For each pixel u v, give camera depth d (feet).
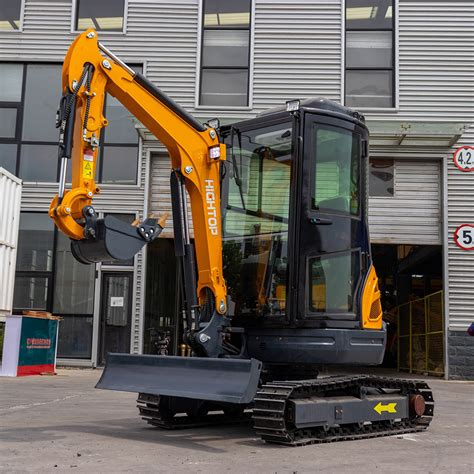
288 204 22.66
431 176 50.98
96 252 19.74
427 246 56.29
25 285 51.26
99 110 20.63
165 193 51.90
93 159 20.38
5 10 53.98
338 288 22.79
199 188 22.45
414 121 49.70
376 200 50.72
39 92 53.52
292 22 52.37
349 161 23.65
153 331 52.90
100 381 22.70
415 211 50.70
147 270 51.06
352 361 22.54
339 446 20.45
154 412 23.26
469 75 51.44
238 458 18.12
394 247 61.21
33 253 51.47
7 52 53.36
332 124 23.26
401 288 72.54
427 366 56.24
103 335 50.31
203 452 18.99
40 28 53.52
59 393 35.06
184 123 22.35
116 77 21.06
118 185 51.49
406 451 19.85
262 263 22.97
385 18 52.39
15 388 36.65
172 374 21.09
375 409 22.90
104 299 50.65
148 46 52.70
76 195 19.61
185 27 52.75
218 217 22.77
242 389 18.95
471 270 49.57
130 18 53.06
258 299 22.80
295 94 51.80
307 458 18.28
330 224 22.84
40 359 45.62
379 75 52.06
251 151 24.04
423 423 24.81
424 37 51.90
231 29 52.80
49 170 52.75
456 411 30.91
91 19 53.52
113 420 25.71
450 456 19.16
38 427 23.45
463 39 51.80
